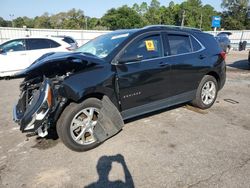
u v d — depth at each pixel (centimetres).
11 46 920
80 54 345
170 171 300
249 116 482
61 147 367
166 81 428
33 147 370
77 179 291
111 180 287
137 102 398
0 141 394
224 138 384
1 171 310
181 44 457
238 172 295
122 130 418
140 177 290
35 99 327
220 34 2514
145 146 362
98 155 341
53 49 981
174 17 9106
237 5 7825
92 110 351
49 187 278
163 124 441
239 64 1293
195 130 415
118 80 365
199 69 479
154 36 416
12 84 844
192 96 492
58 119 333
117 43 388
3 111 543
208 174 292
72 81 327
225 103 569
